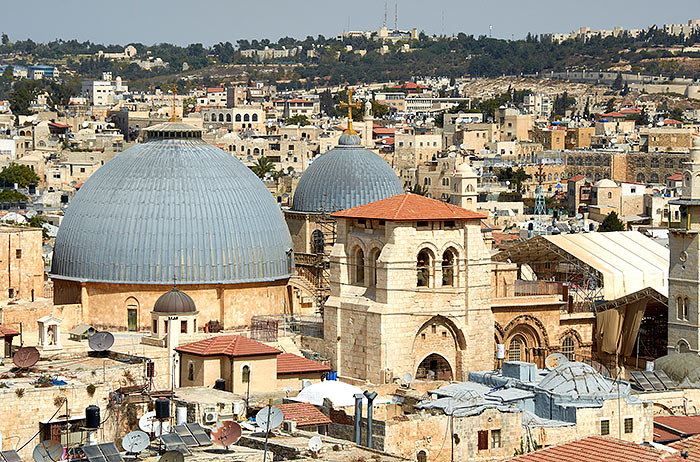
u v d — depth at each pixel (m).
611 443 181.50
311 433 183.25
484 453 197.00
